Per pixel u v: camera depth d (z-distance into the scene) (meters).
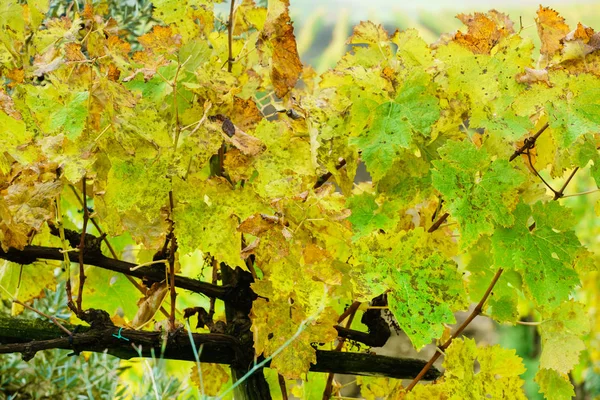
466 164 2.09
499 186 2.09
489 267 2.27
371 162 2.13
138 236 2.10
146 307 2.20
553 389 2.21
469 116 2.19
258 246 2.08
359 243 2.14
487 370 2.19
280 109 2.31
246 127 2.15
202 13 2.22
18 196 2.09
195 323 2.47
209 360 2.21
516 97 2.12
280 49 2.16
